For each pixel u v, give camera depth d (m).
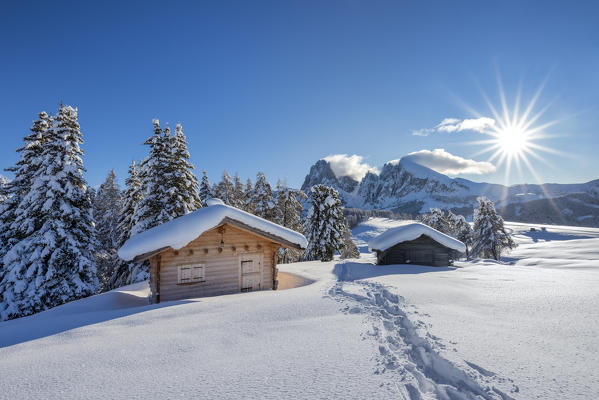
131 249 10.99
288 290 10.16
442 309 6.79
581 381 3.53
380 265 20.25
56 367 4.26
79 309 10.11
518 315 6.29
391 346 4.83
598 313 6.30
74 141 18.72
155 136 21.23
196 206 22.41
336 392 3.34
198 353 4.58
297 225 34.06
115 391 3.52
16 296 15.48
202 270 12.16
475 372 3.77
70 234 16.89
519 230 98.00
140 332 5.74
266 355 4.41
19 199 18.97
